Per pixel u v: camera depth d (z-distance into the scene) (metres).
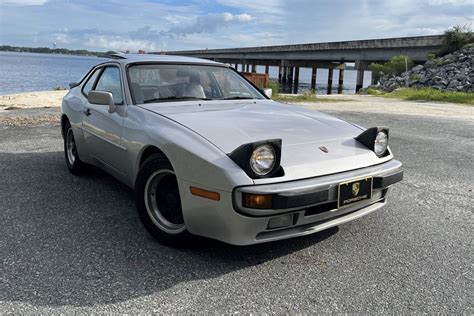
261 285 2.78
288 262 3.11
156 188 3.37
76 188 4.76
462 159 6.99
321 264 3.10
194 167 2.90
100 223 3.75
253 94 4.66
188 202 2.98
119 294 2.62
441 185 5.33
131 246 3.30
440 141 8.80
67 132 5.37
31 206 4.14
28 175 5.24
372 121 12.10
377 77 39.44
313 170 2.96
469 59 32.16
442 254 3.32
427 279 2.92
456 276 2.97
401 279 2.91
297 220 2.92
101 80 4.71
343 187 2.99
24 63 113.31
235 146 2.97
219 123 3.35
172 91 4.14
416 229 3.83
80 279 2.78
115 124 3.91
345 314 2.48
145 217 3.40
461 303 2.63
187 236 3.14
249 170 2.75
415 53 41.22
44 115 11.18
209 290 2.70
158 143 3.20
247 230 2.79
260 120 3.56
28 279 2.77
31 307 2.46
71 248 3.24
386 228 3.83
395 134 9.62
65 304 2.50
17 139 7.65
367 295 2.69
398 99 23.39
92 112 4.43
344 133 3.59
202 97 4.22
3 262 2.99
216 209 2.82
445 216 4.19
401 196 4.82
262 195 2.71
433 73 32.25
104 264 2.99
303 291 2.72
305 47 59.72
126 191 4.69
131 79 4.10
